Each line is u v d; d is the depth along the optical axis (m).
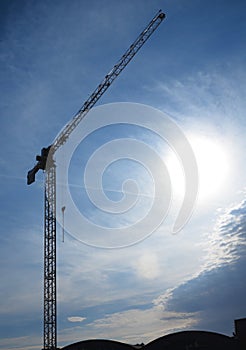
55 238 122.19
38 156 128.38
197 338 82.44
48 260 119.56
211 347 81.50
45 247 120.94
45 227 123.00
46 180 126.50
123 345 85.62
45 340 113.88
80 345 86.81
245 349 80.50
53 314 115.62
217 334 82.06
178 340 82.88
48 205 123.81
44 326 114.75
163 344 83.12
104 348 86.00
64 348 87.25
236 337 82.25
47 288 117.94
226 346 81.19
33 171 130.38
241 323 83.44
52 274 118.75
